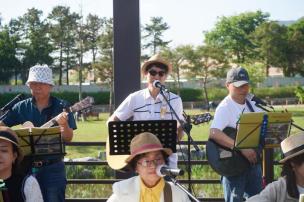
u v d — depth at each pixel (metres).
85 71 61.84
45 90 5.29
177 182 3.60
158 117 5.42
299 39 67.62
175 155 5.20
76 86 58.78
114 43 6.12
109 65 53.25
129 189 3.79
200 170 9.31
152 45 65.62
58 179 5.11
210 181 6.57
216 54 58.12
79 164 6.65
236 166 5.26
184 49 58.19
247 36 71.94
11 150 3.92
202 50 58.12
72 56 60.28
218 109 5.36
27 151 4.80
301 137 3.40
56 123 5.14
